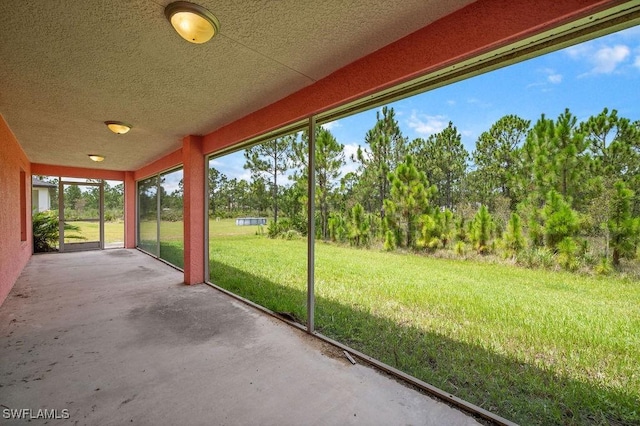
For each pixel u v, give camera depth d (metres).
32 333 2.69
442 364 2.20
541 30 1.41
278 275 5.08
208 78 2.55
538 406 1.73
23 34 1.89
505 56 1.65
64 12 1.68
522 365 2.09
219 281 4.72
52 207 7.61
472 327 2.64
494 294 2.90
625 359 1.96
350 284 4.05
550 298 2.46
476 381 1.99
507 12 1.50
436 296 3.20
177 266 5.80
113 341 2.55
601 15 1.30
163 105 3.21
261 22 1.77
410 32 1.89
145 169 7.41
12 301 3.61
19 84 2.66
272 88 2.76
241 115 3.54
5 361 2.20
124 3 1.60
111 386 1.91
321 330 2.89
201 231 4.58
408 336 2.66
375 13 1.69
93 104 3.17
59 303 3.55
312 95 2.65
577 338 2.20
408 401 1.81
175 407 1.72
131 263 6.13
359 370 2.15
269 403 1.77
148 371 2.10
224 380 2.00
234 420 1.63
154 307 3.45
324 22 1.78
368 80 2.16
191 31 1.71
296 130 3.20
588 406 1.67
